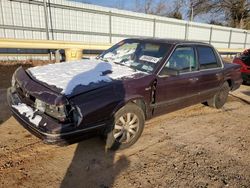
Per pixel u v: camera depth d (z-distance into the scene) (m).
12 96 3.41
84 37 12.34
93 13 12.30
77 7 11.61
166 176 2.96
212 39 20.94
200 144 3.89
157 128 4.40
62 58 10.92
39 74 3.45
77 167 3.02
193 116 5.21
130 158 3.31
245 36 24.73
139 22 14.65
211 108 5.88
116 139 3.37
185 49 4.43
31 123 2.80
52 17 10.95
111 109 3.11
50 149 3.39
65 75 3.41
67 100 2.72
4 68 8.56
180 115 5.21
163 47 4.23
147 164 3.20
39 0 10.31
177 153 3.54
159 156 3.42
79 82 3.14
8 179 2.69
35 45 8.65
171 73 3.95
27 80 3.21
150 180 2.87
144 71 3.87
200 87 4.75
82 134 2.86
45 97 2.78
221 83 5.50
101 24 12.81
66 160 3.15
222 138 4.20
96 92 3.00
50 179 2.75
